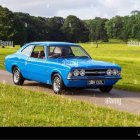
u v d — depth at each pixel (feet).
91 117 26.86
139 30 564.30
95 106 31.40
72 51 43.60
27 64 44.45
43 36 543.39
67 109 29.84
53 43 43.68
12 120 25.52
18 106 30.81
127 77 57.93
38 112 28.45
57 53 42.65
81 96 38.11
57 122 25.26
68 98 35.63
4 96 35.68
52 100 33.99
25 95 36.73
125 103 34.06
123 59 117.91
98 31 609.01
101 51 229.66
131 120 26.23
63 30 572.51
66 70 38.37
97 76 38.96
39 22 547.49
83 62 40.06
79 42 581.12
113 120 25.96
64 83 38.88
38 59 42.93
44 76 41.73
